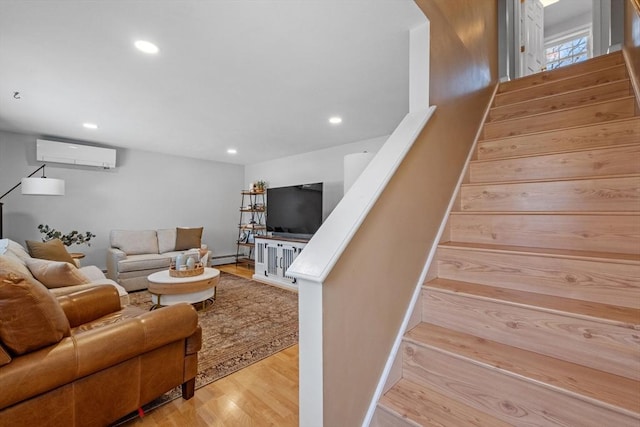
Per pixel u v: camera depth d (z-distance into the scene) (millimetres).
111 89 2535
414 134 1453
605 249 1393
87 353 1219
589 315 1066
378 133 4039
